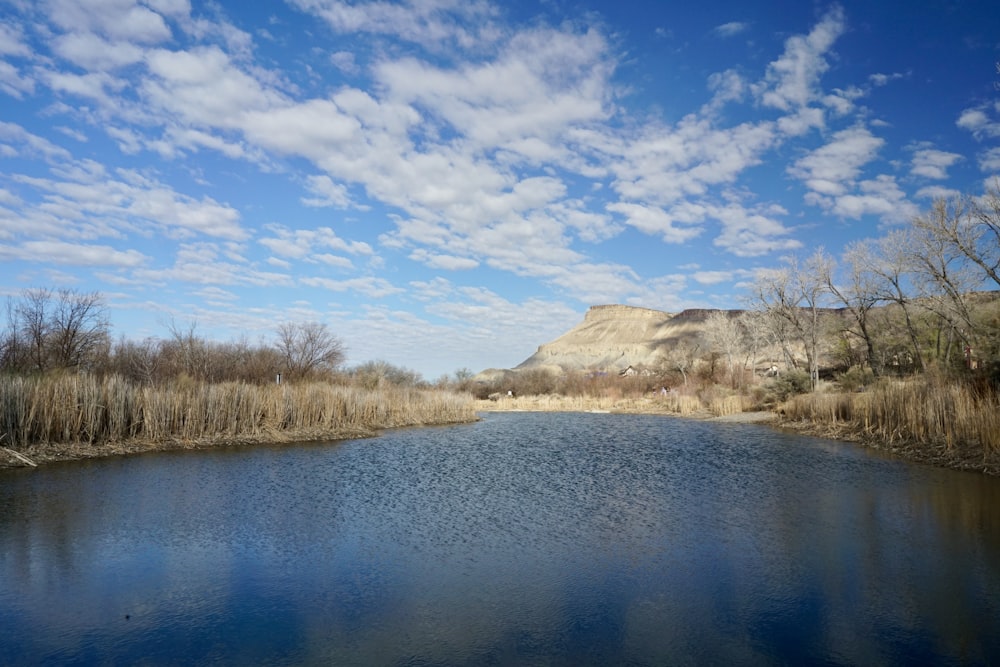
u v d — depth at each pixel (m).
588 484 19.89
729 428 42.22
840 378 50.28
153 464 23.11
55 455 23.52
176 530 13.69
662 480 20.61
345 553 12.10
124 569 11.07
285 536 13.30
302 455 26.31
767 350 74.69
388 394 47.53
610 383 92.25
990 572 10.80
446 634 8.38
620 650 7.89
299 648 7.95
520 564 11.45
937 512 15.31
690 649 7.93
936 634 8.36
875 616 8.95
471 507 16.33
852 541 12.83
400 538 13.22
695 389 69.69
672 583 10.39
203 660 7.60
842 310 64.12
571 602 9.55
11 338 34.16
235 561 11.56
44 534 13.29
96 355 39.44
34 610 9.20
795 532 13.62
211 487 18.66
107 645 8.03
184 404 29.77
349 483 19.70
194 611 9.17
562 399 78.69
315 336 52.06
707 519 14.93
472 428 42.94
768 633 8.42
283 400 33.97
